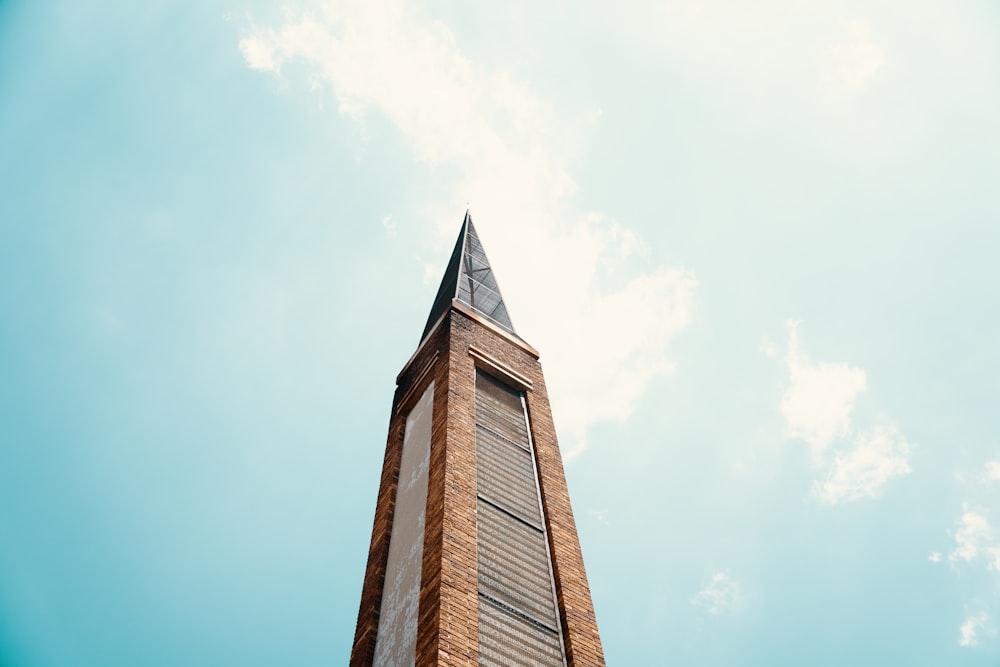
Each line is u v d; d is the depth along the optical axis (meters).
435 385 20.88
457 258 31.56
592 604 15.91
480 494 17.09
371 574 17.11
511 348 23.45
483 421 19.64
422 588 14.73
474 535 15.70
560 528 17.38
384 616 15.85
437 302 29.45
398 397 23.05
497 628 14.23
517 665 13.80
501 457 18.81
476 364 21.78
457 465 17.28
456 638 13.18
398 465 20.02
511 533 16.69
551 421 21.23
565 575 16.14
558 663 14.35
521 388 21.97
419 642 13.57
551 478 18.92
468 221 36.31
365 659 15.11
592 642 14.92
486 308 27.19
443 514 15.67
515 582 15.51
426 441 19.22
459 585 14.27
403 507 18.22
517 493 17.98
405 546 16.81
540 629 14.82
